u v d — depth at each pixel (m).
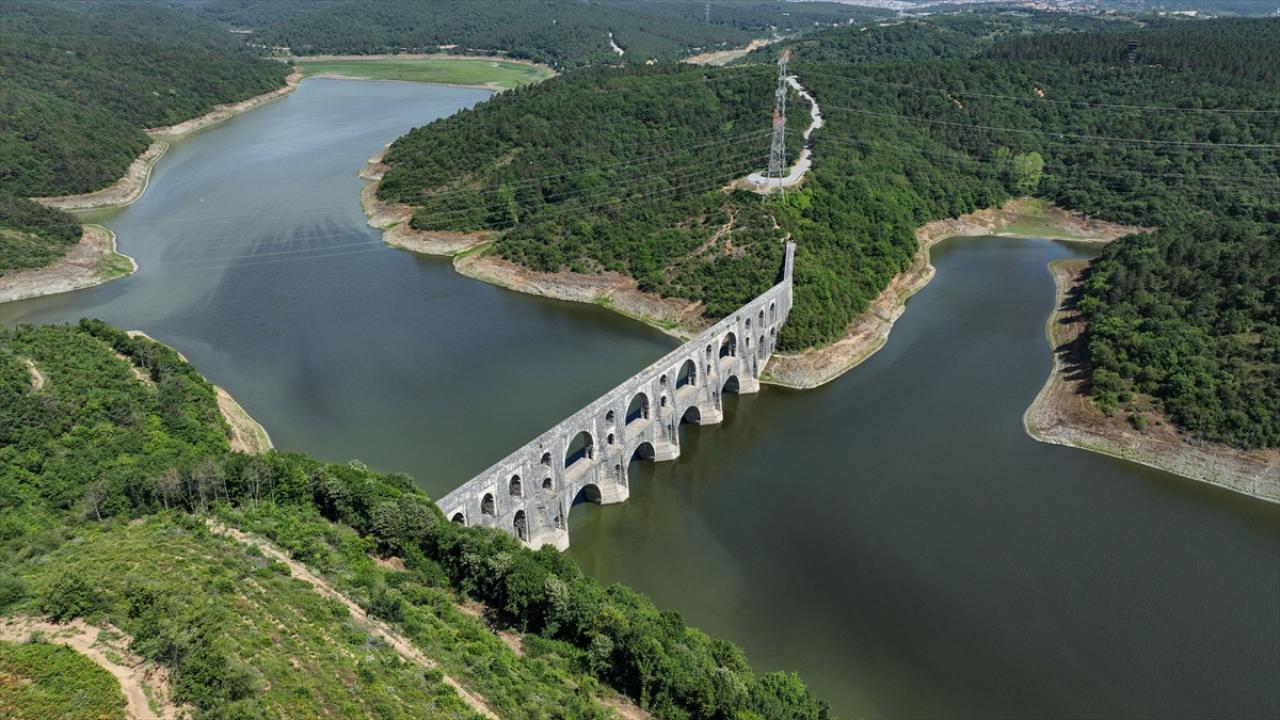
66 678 57.03
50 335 129.50
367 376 145.75
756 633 90.88
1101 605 95.00
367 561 81.81
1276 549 105.12
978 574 99.81
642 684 72.94
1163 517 110.81
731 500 114.62
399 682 64.44
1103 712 81.56
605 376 147.38
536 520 100.94
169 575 71.19
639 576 99.81
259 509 87.31
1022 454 125.75
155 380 126.00
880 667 86.62
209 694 57.19
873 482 118.19
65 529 81.88
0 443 97.81
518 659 74.44
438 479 115.25
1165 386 131.50
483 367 150.38
